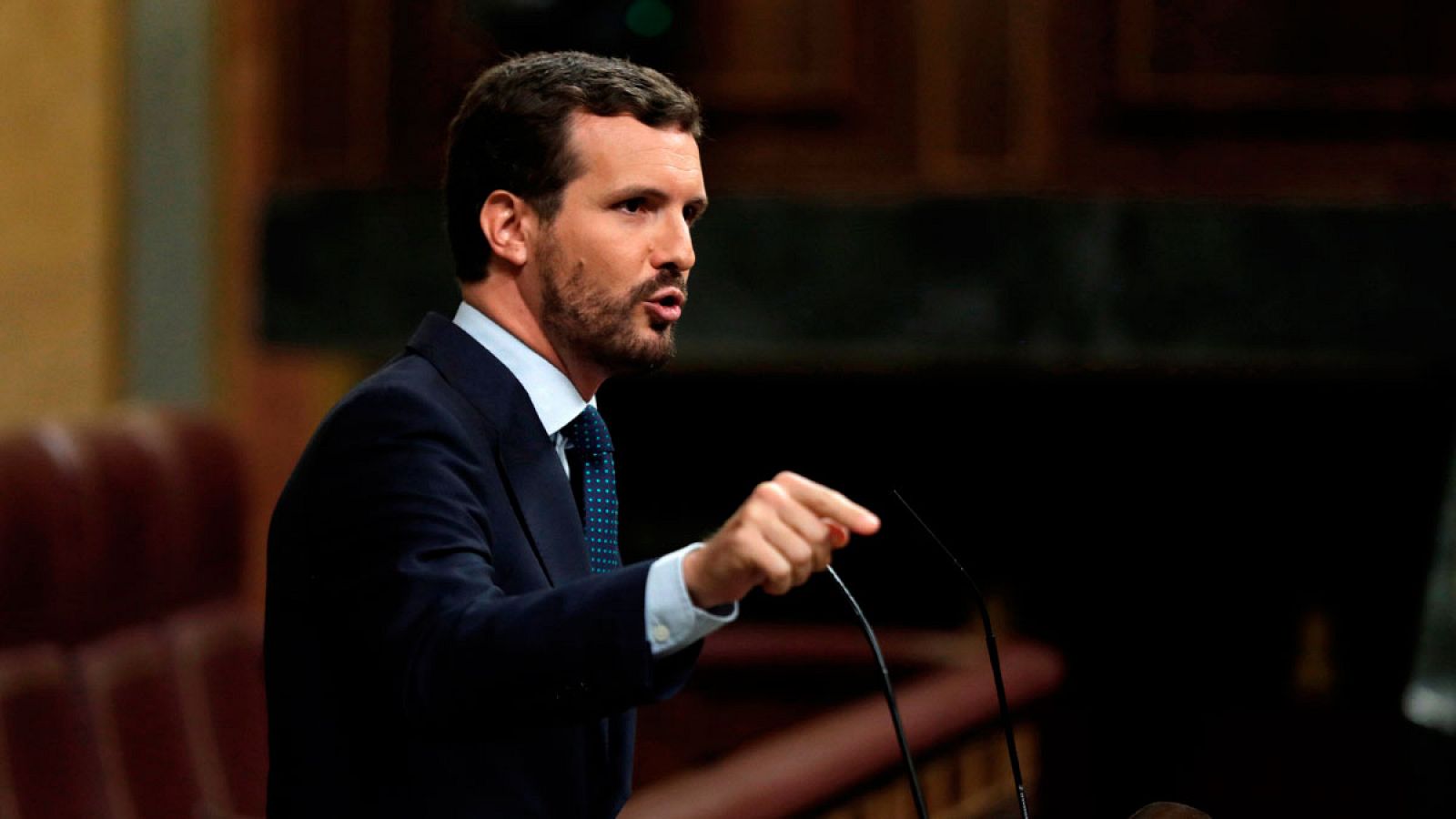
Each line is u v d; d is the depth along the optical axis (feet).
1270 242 48.57
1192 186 49.78
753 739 41.11
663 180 14.98
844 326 49.29
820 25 50.57
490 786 14.11
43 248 51.60
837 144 50.83
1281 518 62.34
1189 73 49.85
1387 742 58.59
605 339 15.08
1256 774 57.06
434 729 12.37
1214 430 62.75
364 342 50.78
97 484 35.60
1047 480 63.10
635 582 12.11
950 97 50.37
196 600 38.78
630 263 14.93
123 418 38.04
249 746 38.17
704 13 50.72
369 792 14.11
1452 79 48.73
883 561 63.21
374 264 50.57
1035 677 39.34
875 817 32.40
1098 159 50.11
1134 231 48.67
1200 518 62.75
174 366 52.70
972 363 50.85
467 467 13.99
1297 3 49.24
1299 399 62.03
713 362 54.90
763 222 49.42
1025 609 63.21
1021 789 14.65
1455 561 56.39
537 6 46.68
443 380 14.85
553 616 12.16
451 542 13.24
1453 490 56.85
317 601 13.98
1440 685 55.52
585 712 12.12
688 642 12.07
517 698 12.12
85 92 52.01
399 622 12.67
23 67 51.16
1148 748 59.72
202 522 38.88
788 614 62.85
